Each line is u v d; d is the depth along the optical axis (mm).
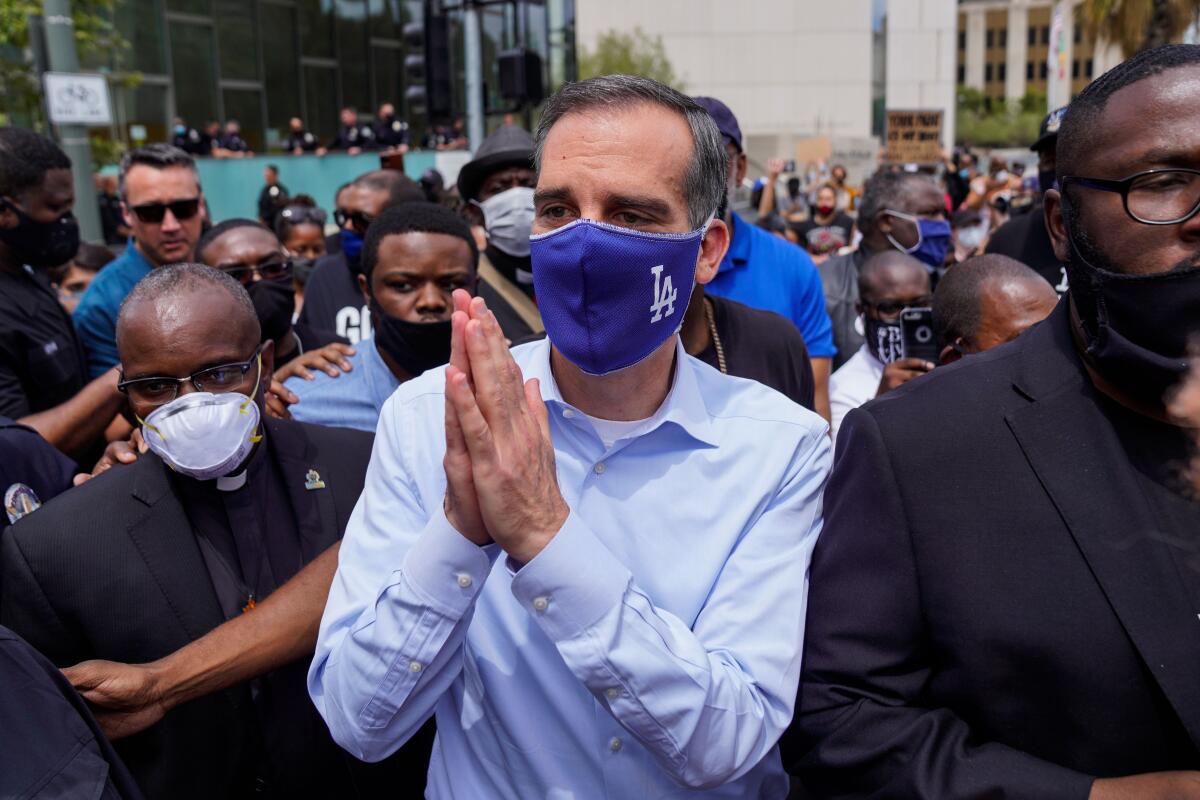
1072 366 1327
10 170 3021
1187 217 1149
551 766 1413
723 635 1400
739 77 43938
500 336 1217
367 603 1407
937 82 44906
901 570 1336
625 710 1269
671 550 1442
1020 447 1306
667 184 1339
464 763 1477
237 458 1873
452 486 1237
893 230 4188
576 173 1336
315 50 24016
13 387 3021
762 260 3281
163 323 1866
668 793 1426
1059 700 1251
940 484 1321
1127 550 1229
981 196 6906
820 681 1401
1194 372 1170
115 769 1388
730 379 1595
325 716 1415
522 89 9344
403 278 2672
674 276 1372
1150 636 1201
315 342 3443
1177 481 1253
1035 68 102500
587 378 1468
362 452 2135
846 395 3438
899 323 3260
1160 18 10984
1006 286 2336
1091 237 1218
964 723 1331
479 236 3895
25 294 3143
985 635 1271
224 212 15492
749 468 1474
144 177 3734
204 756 1805
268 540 1995
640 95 1355
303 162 16484
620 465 1471
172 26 20859
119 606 1806
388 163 6594
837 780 1388
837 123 44062
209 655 1680
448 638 1291
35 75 11734
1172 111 1151
